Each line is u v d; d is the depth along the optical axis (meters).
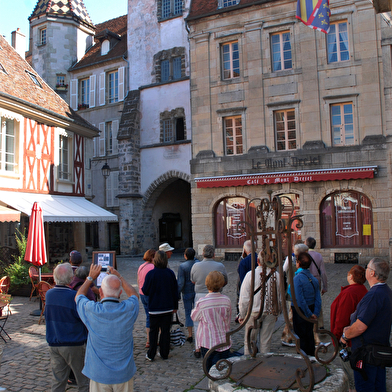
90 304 3.29
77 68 25.91
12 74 16.09
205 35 17.91
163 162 21.73
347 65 15.38
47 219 13.48
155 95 22.23
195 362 5.42
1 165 13.98
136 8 23.39
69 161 17.56
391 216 14.41
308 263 4.99
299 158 15.95
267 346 4.59
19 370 5.30
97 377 3.14
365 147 14.92
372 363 3.25
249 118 16.97
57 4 26.66
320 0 13.25
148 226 22.64
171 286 5.56
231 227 17.38
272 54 16.88
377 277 3.39
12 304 9.80
